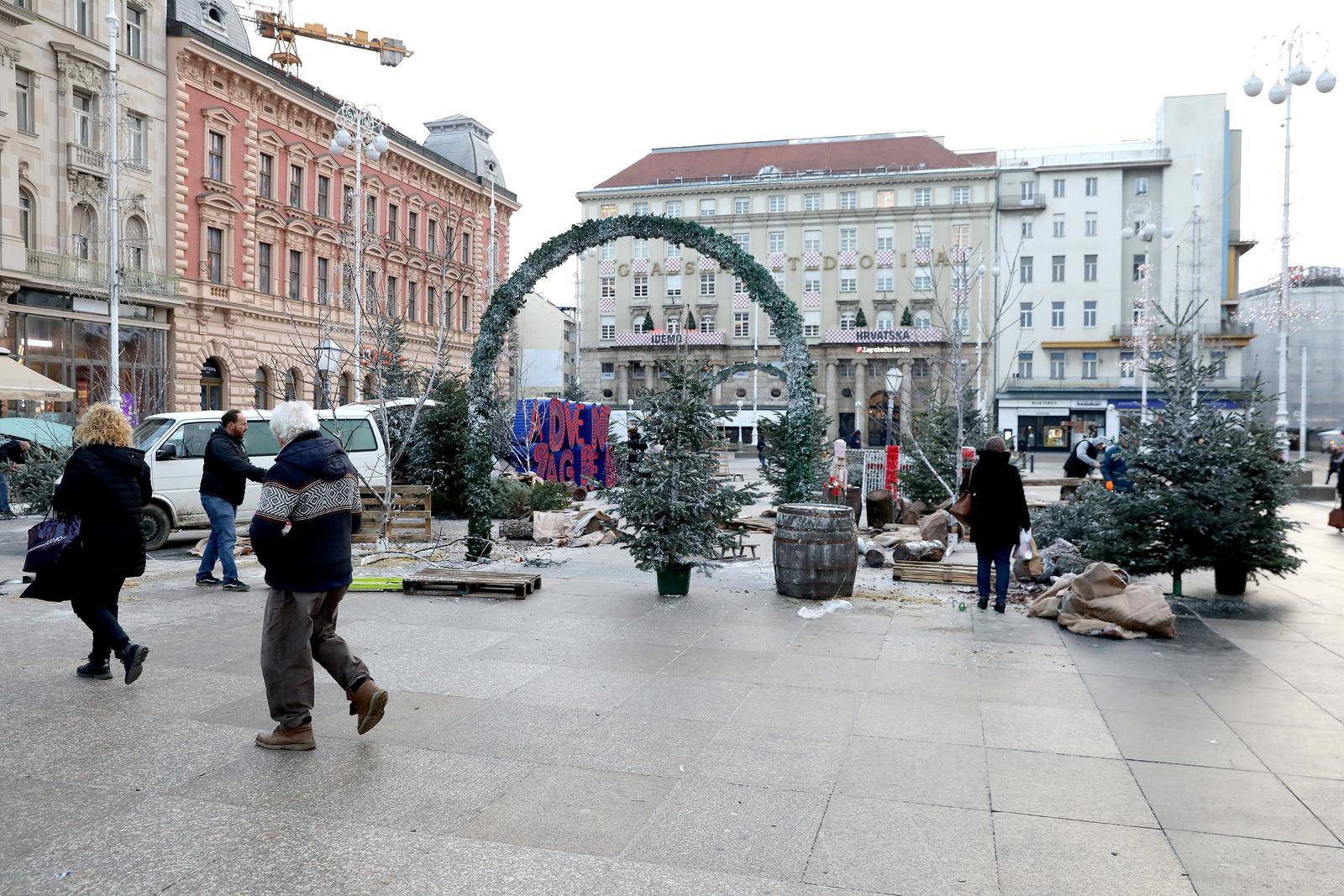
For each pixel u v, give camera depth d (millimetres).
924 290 72938
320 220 42750
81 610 5863
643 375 78562
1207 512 9242
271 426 4938
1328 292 78125
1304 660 6906
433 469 16609
